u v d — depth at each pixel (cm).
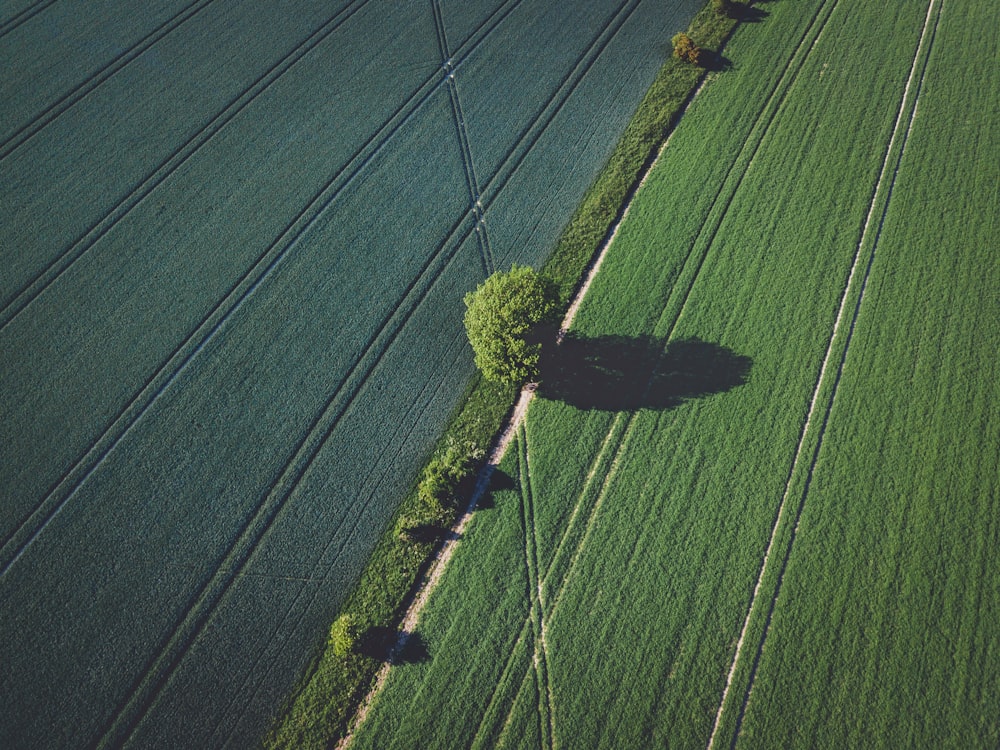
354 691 2347
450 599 2517
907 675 2270
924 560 2459
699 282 3253
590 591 2502
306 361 3103
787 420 2823
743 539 2567
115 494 2752
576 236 3459
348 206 3606
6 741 2270
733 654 2362
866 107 3819
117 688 2359
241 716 2316
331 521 2688
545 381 3005
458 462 2722
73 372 3069
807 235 3353
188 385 3034
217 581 2559
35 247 3444
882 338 2998
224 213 3578
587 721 2273
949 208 3353
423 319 3216
